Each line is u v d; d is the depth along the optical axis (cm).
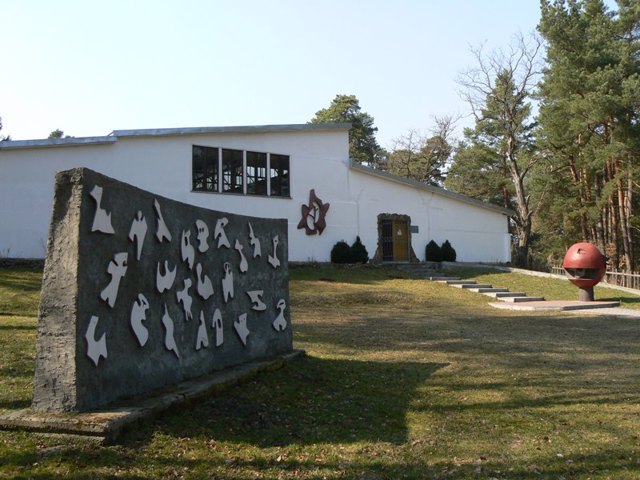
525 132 3834
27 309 1301
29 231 1845
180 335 627
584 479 440
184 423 510
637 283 2483
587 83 2834
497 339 1169
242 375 673
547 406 652
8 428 450
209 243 711
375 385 735
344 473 440
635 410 637
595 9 3216
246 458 457
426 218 2892
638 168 2995
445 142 5153
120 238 529
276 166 2431
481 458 482
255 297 814
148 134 2050
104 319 501
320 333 1189
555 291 2233
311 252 2503
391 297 1919
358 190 2669
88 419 448
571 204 3647
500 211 3162
